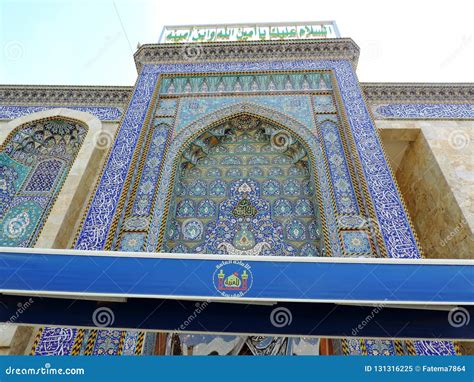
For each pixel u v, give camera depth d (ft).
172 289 9.23
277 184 20.02
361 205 16.22
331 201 16.71
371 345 12.43
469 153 20.22
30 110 24.00
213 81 23.00
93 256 9.71
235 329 9.71
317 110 20.92
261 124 21.56
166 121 20.94
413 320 9.87
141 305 10.07
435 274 9.41
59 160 22.18
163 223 16.65
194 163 20.83
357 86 21.34
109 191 16.83
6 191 20.67
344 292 9.16
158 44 24.79
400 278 9.36
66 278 9.29
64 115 23.25
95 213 15.94
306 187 19.70
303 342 15.51
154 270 9.52
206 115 21.21
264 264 9.69
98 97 24.62
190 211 18.89
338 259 9.75
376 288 9.21
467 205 17.88
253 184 20.10
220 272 9.53
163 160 18.98
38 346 12.60
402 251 14.15
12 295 9.97
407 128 21.81
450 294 9.08
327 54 23.95
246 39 26.68
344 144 18.85
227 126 21.61
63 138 23.43
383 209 15.55
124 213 16.38
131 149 18.65
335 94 21.42
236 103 21.66
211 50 24.58
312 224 18.08
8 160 21.67
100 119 23.29
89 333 13.04
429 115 22.63
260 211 18.85
